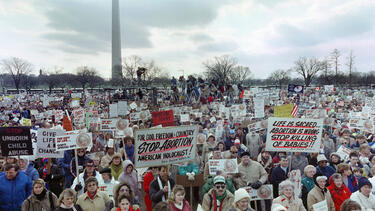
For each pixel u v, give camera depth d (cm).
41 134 696
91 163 632
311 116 1416
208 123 1387
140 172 718
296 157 737
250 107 2598
